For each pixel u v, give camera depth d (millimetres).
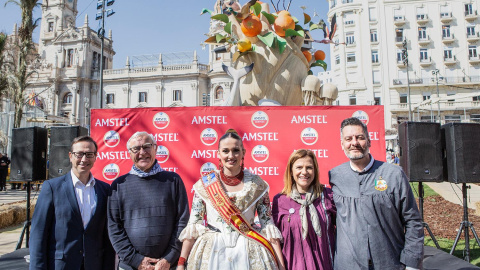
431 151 4617
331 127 5000
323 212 2605
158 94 42938
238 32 5984
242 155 2531
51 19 48344
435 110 32688
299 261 2520
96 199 2783
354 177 2473
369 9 37281
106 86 44594
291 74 5773
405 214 2328
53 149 5258
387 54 36750
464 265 3662
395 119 35812
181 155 5113
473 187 11125
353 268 2297
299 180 2641
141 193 2686
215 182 2514
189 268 2344
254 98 5801
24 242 5926
